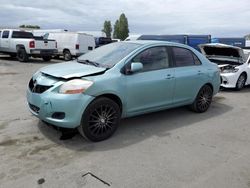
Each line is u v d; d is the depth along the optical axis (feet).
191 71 20.17
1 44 62.64
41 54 58.13
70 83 14.11
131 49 17.17
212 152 14.66
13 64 53.31
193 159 13.71
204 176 12.12
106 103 15.11
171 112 21.93
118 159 13.33
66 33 67.77
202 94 21.80
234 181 11.82
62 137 15.51
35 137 15.38
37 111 15.03
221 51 34.60
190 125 18.98
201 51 35.63
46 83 14.62
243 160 13.88
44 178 11.35
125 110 16.33
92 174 11.83
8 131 16.12
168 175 12.06
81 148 14.32
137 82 16.39
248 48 42.47
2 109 20.72
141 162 13.14
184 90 19.84
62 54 69.15
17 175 11.49
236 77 32.99
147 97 17.24
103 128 15.37
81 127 14.56
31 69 46.11
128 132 16.98
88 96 14.29
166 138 16.33
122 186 11.07
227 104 26.08
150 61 17.58
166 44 18.95
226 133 17.79
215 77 22.48
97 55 17.99
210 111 23.06
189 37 65.21
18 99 24.11
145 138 16.15
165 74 18.13
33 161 12.71
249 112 23.43
